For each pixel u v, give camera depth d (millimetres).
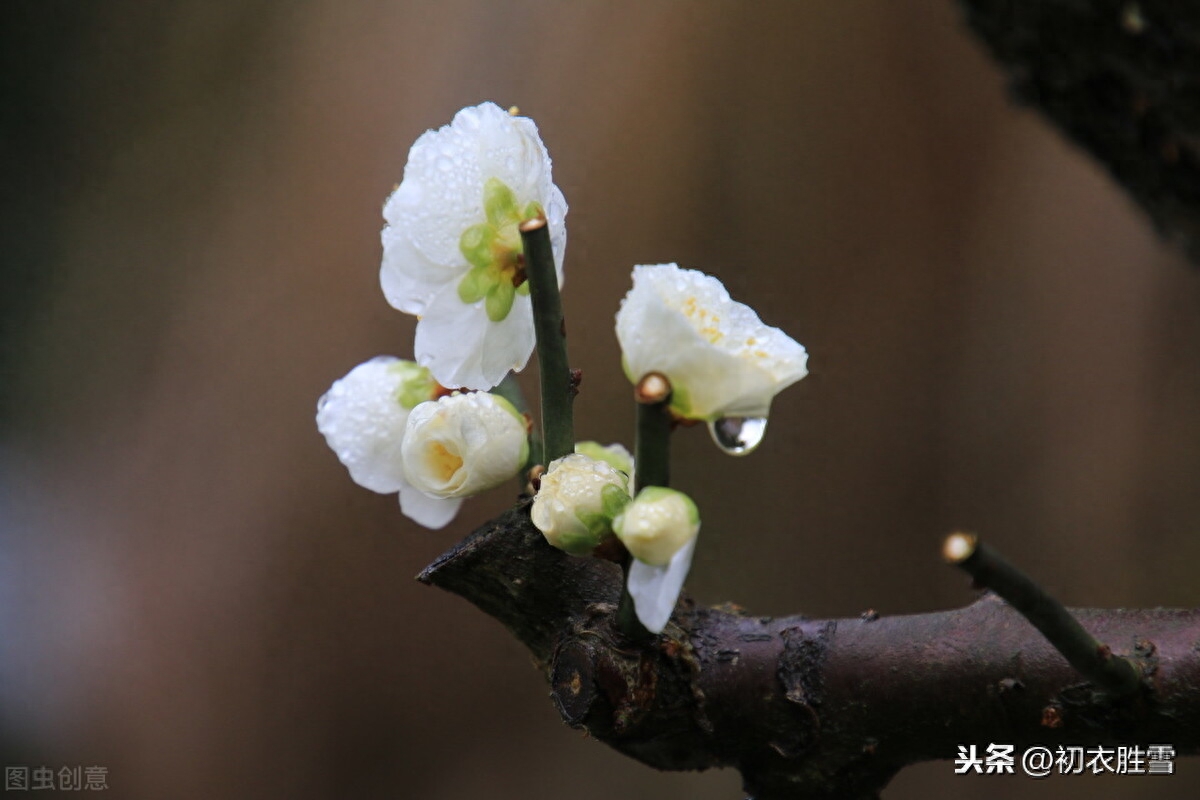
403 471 399
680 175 1014
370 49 940
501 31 944
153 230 1007
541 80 955
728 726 391
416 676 937
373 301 904
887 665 386
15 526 958
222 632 895
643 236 1019
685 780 1027
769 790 394
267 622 900
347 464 400
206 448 920
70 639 912
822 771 390
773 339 369
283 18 991
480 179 386
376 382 400
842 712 388
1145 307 993
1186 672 376
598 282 1019
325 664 914
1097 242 1001
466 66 938
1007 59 452
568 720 386
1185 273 970
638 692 385
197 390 935
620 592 387
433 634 934
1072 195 1003
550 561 389
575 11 958
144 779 888
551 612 390
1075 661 370
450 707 949
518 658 962
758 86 1026
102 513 943
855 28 1015
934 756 387
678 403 367
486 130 386
